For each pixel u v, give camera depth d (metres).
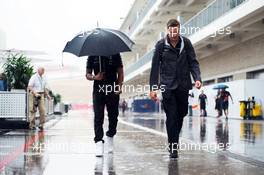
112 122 6.99
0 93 13.57
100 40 6.71
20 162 5.90
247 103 24.70
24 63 16.98
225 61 31.03
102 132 6.69
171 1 36.06
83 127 15.13
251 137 10.89
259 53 25.31
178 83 6.48
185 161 6.04
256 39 25.69
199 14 26.92
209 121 21.81
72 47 6.94
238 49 28.53
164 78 6.52
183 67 6.52
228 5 21.97
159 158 6.37
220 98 27.09
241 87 25.72
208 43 28.47
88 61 6.89
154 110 49.03
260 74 26.00
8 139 9.76
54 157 6.46
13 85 16.61
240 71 28.20
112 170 5.24
